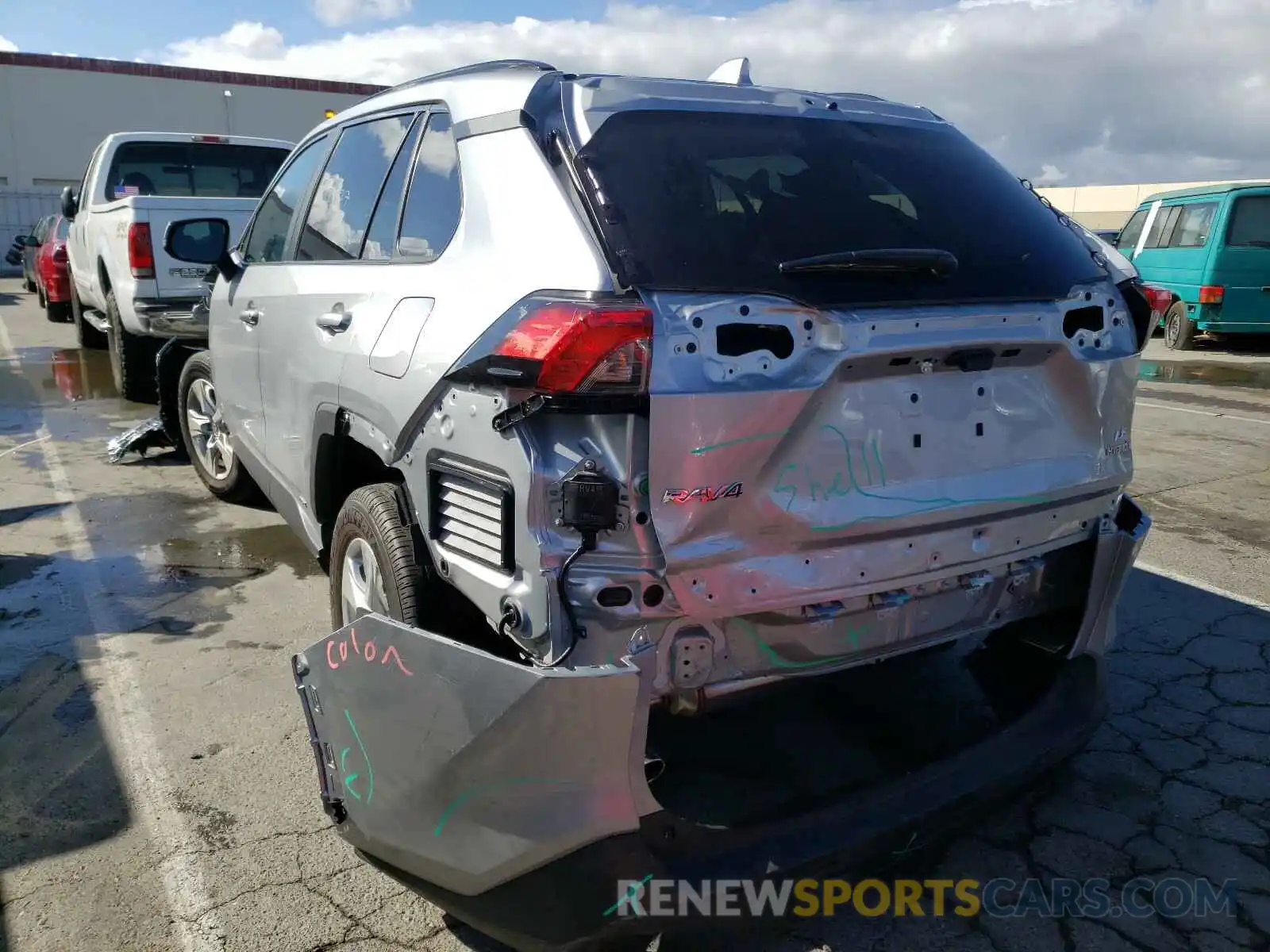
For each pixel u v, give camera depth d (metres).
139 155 9.11
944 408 2.50
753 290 2.26
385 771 2.30
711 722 3.38
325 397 3.31
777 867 2.21
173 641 4.10
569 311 2.15
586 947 2.14
